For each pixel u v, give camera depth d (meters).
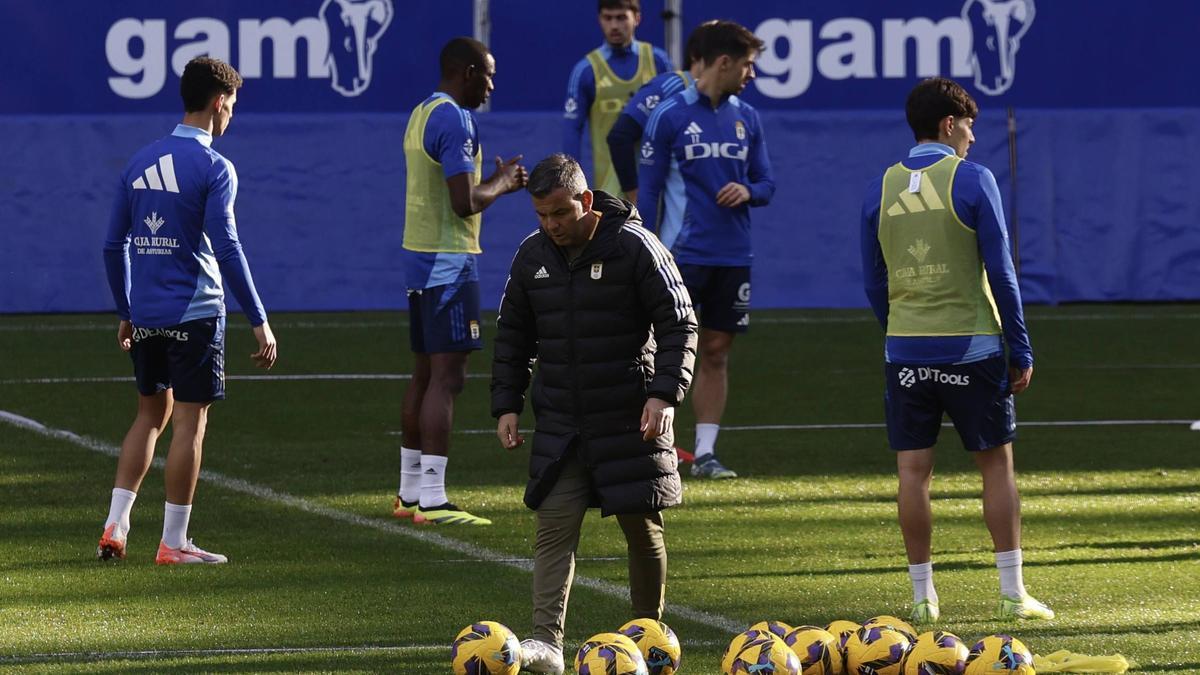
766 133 49.44
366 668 15.33
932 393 17.39
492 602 18.17
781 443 29.64
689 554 20.69
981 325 17.20
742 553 20.73
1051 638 16.34
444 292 22.94
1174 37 49.97
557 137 49.25
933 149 17.61
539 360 15.62
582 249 15.27
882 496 24.62
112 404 33.44
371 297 49.50
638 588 16.20
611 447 15.30
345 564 20.17
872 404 34.06
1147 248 49.50
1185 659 15.44
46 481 25.62
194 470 20.14
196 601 18.16
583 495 15.55
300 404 34.03
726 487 25.44
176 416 20.27
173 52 49.41
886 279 18.33
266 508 23.84
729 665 14.06
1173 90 50.16
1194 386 36.28
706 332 27.00
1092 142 49.25
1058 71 50.03
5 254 48.53
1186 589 18.53
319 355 41.06
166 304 19.89
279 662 15.52
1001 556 17.39
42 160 48.50
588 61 37.06
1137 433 30.50
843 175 49.50
